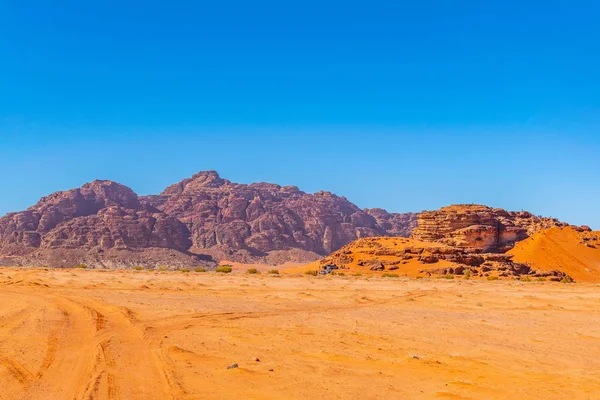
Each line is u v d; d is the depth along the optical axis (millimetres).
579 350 23766
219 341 25594
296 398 15945
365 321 33031
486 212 157750
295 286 63719
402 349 23781
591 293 56406
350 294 53062
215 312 37031
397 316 35812
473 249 135750
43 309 35656
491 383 17656
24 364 19922
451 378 18484
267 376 18547
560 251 136750
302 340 25953
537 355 22469
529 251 136250
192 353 22406
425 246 126438
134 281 65875
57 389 16609
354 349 23750
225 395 16188
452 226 149875
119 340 25375
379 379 18297
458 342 25641
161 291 53594
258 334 27656
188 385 17266
